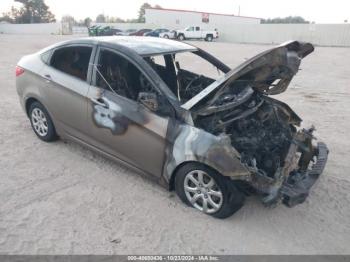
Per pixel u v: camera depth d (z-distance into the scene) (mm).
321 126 7078
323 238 3562
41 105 5195
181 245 3354
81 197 4039
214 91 3572
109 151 4430
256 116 4352
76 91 4500
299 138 4281
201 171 3641
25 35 50562
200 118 3750
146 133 3900
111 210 3824
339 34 37781
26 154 5051
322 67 17406
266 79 4004
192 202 3871
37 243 3258
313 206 4121
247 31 43719
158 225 3619
